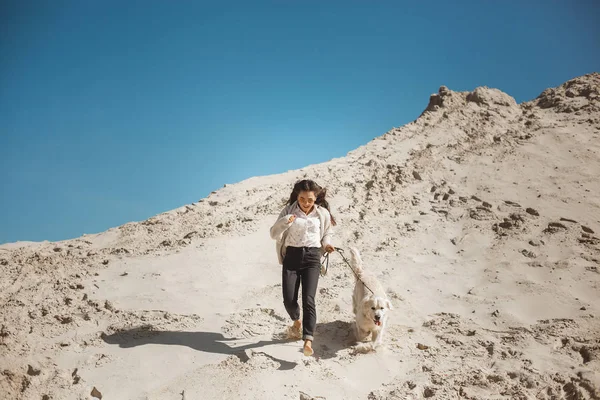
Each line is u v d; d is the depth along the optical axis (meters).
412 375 5.19
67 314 6.37
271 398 4.77
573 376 5.05
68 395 4.93
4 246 9.63
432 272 7.55
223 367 5.24
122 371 5.25
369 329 5.74
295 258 5.65
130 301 6.73
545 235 8.22
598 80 14.72
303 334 5.29
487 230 8.63
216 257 8.15
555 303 6.52
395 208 9.72
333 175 11.08
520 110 14.21
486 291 6.96
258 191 11.15
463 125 13.03
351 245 8.50
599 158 10.69
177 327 6.07
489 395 4.84
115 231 9.88
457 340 5.84
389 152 12.07
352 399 4.84
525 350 5.57
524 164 10.74
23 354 5.51
